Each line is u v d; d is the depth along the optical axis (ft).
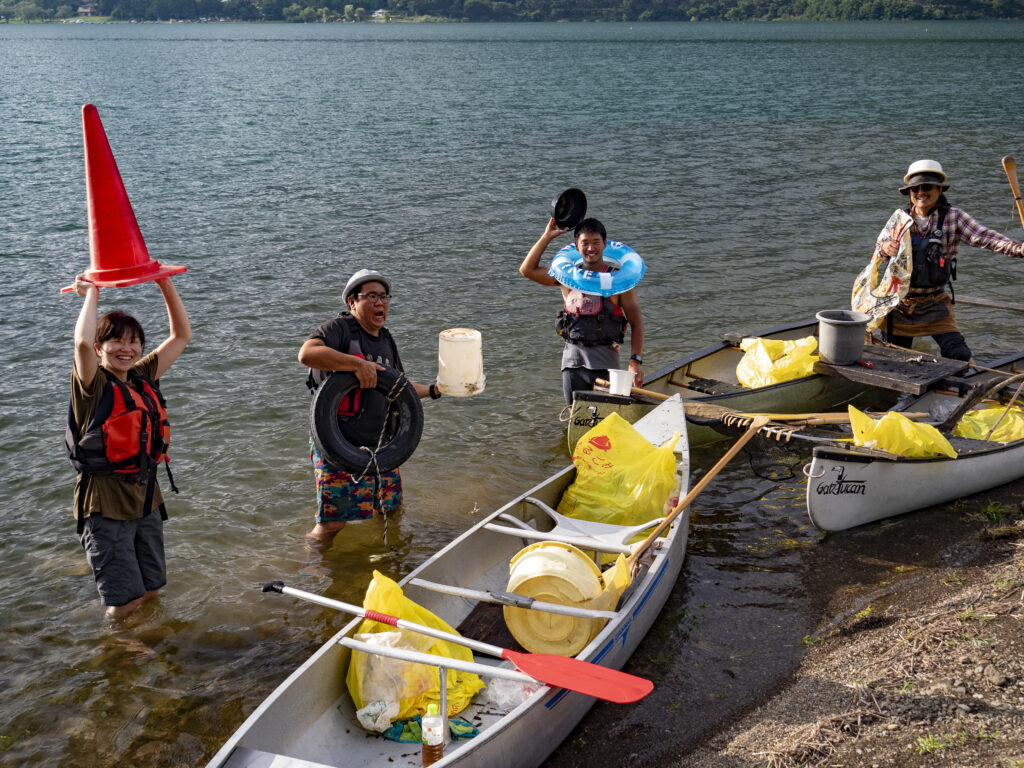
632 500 19.24
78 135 97.96
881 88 154.81
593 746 13.73
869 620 16.35
